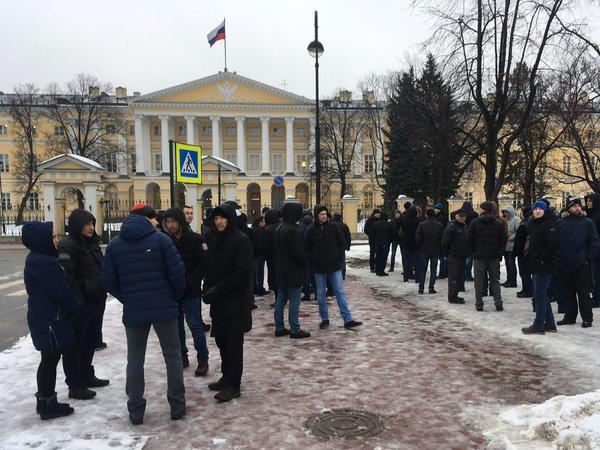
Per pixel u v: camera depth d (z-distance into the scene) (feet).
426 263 35.55
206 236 25.35
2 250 88.89
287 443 12.81
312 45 56.90
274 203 206.49
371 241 48.93
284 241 23.54
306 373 18.42
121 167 208.13
